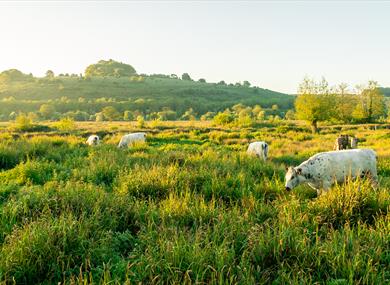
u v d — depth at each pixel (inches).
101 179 421.4
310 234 222.2
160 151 708.0
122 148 783.7
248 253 201.9
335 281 173.0
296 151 829.8
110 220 252.8
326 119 1712.6
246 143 1031.0
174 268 179.0
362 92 2516.0
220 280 167.8
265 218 266.2
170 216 256.1
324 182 345.1
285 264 193.0
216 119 2075.5
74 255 201.8
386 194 287.6
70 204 277.4
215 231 224.2
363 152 357.1
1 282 175.2
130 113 4355.3
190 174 397.1
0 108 5378.9
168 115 4879.4
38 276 187.3
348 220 241.9
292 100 7101.4
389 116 2886.3
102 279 175.9
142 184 345.1
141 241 221.9
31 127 1636.3
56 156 581.6
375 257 194.2
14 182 386.6
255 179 406.9
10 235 221.8
